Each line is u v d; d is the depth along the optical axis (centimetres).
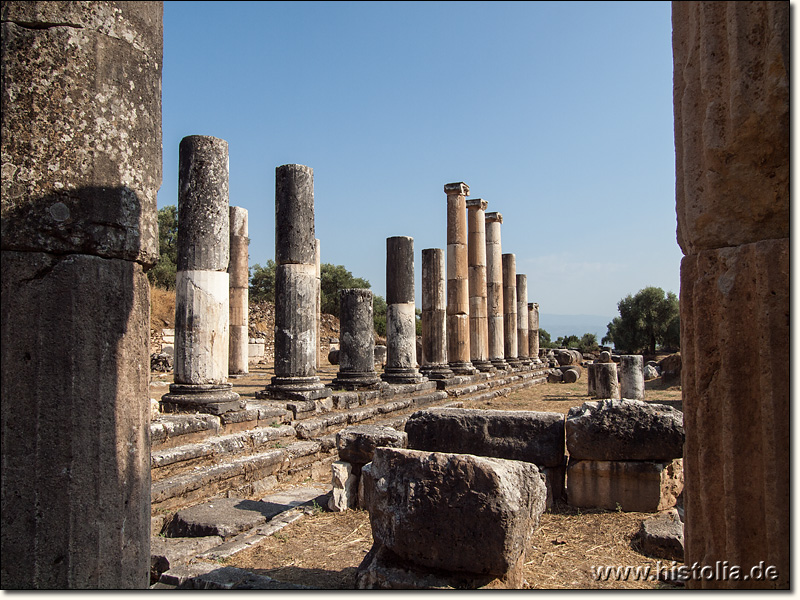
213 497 745
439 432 738
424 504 428
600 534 604
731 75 282
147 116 381
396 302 1691
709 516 289
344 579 497
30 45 340
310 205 1225
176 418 821
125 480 358
